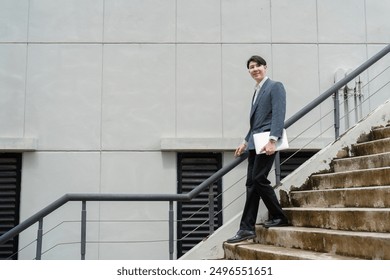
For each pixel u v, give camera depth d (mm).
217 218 6320
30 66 6305
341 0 6621
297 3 6594
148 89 6363
